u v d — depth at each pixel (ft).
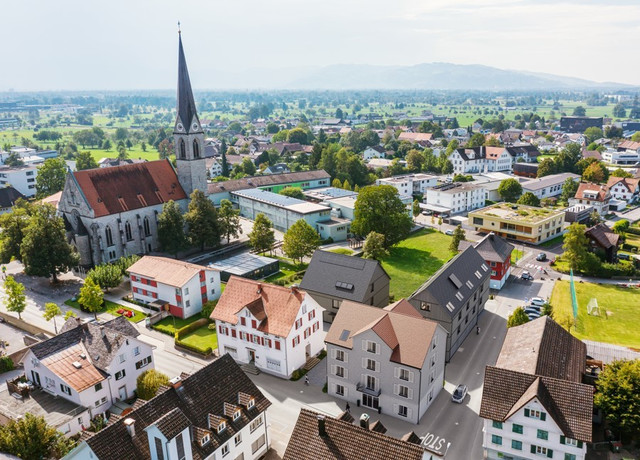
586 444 171.22
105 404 218.18
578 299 325.62
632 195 593.42
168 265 320.91
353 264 296.71
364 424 161.99
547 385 176.35
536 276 370.12
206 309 300.20
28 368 224.12
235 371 190.70
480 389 228.84
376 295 297.74
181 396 172.04
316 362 256.32
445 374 242.37
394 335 211.00
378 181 650.02
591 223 509.76
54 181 641.40
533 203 541.34
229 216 436.35
